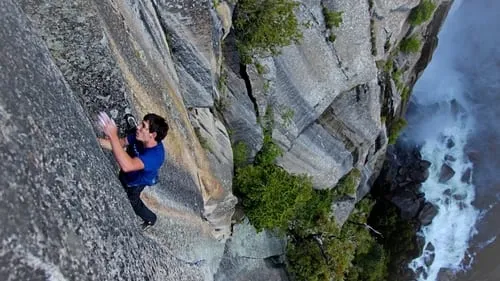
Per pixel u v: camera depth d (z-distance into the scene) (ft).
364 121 84.64
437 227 117.08
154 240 30.04
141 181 27.32
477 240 116.67
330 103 77.00
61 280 17.58
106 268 20.22
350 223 99.45
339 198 91.66
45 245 17.42
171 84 46.32
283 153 72.54
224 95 62.44
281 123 69.26
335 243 84.17
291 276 82.74
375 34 78.33
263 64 63.46
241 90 64.03
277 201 68.95
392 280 112.68
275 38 61.62
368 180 104.58
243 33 61.11
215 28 52.85
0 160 16.92
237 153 66.64
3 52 19.36
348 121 83.05
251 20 60.44
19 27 21.65
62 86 23.89
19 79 19.81
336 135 82.53
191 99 53.57
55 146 20.40
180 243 43.39
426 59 102.78
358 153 87.40
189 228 47.93
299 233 82.58
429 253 116.47
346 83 76.33
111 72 29.96
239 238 74.13
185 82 52.39
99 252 20.22
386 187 116.47
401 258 113.70
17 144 18.03
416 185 117.19
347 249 86.63
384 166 115.24
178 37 49.83
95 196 21.86
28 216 17.22
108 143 27.58
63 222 18.79
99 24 29.81
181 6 48.29
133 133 27.89
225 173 60.23
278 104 68.03
